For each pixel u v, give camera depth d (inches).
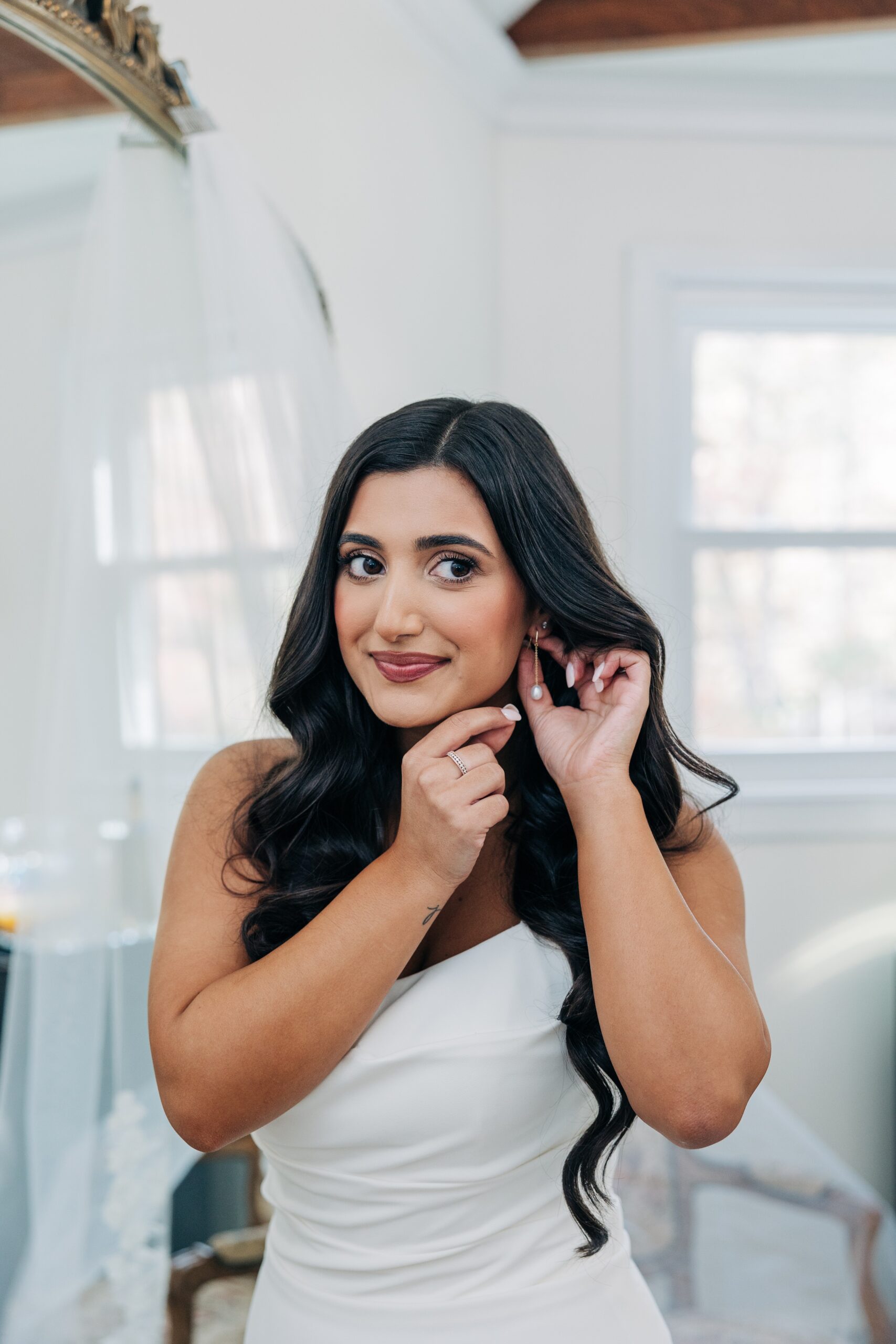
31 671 59.0
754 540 128.2
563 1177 39.3
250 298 68.4
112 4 61.2
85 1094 59.9
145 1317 60.7
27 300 59.0
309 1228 40.3
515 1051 39.1
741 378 129.2
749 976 40.8
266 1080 35.1
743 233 124.4
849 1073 122.8
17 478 58.4
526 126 122.7
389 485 37.2
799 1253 86.7
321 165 88.7
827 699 129.0
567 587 38.8
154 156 66.3
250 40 80.3
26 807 58.8
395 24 100.3
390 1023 39.1
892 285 126.2
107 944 61.1
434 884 36.2
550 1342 39.8
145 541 63.6
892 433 130.3
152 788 63.4
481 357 118.8
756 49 114.4
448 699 37.5
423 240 105.4
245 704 67.1
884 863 124.0
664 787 42.6
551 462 39.1
